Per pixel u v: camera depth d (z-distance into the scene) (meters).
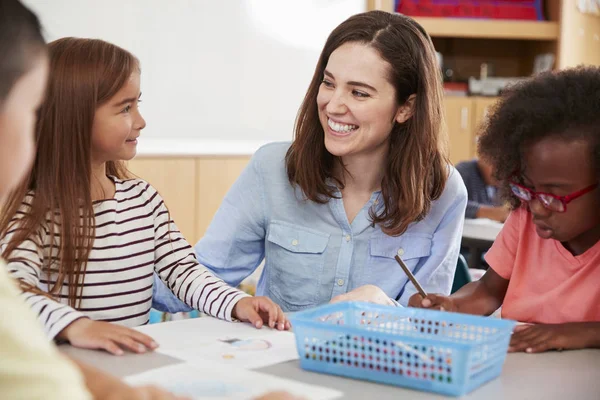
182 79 3.86
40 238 1.37
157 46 3.77
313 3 4.23
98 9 3.56
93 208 1.43
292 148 1.73
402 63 1.60
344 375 1.04
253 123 4.12
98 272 1.44
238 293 1.41
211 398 0.94
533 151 1.23
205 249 1.78
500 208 3.44
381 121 1.60
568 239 1.29
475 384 1.01
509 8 4.65
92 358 1.11
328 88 1.61
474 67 5.01
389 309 1.18
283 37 4.16
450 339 1.11
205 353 1.14
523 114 1.26
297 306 1.75
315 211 1.72
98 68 1.41
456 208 1.76
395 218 1.67
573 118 1.21
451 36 4.84
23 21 0.78
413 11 4.56
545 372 1.09
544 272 1.45
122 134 1.44
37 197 1.37
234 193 1.78
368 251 1.72
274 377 1.03
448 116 4.57
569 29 4.64
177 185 3.66
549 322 1.42
